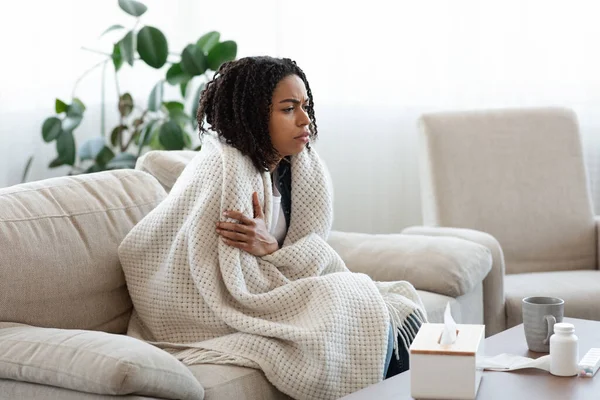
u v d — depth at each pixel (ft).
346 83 13.17
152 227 7.12
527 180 10.82
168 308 6.93
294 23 13.16
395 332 6.97
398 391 5.35
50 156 12.31
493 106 12.66
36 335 5.99
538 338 6.13
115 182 7.75
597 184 12.23
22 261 6.63
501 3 12.48
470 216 10.64
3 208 6.78
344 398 5.25
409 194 13.24
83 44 12.37
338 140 13.33
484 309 9.19
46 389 5.71
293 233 7.43
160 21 12.89
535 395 5.19
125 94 12.30
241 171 6.88
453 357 4.98
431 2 12.78
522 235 10.71
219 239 6.77
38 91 12.07
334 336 6.45
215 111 7.14
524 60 12.44
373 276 8.93
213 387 5.93
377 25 12.99
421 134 10.91
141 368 5.37
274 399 6.37
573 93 12.25
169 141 11.71
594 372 5.59
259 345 6.41
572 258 10.80
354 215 13.43
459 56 12.75
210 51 11.87
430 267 8.66
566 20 12.17
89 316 7.06
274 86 7.04
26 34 11.85
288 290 6.75
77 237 7.09
